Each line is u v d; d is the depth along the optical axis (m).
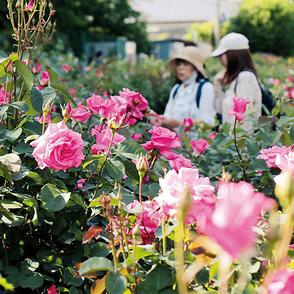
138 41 25.86
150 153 2.40
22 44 2.63
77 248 2.16
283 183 1.40
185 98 5.16
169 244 1.99
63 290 2.04
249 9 27.03
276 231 1.44
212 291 1.64
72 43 22.31
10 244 2.15
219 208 1.14
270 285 1.32
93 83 8.02
